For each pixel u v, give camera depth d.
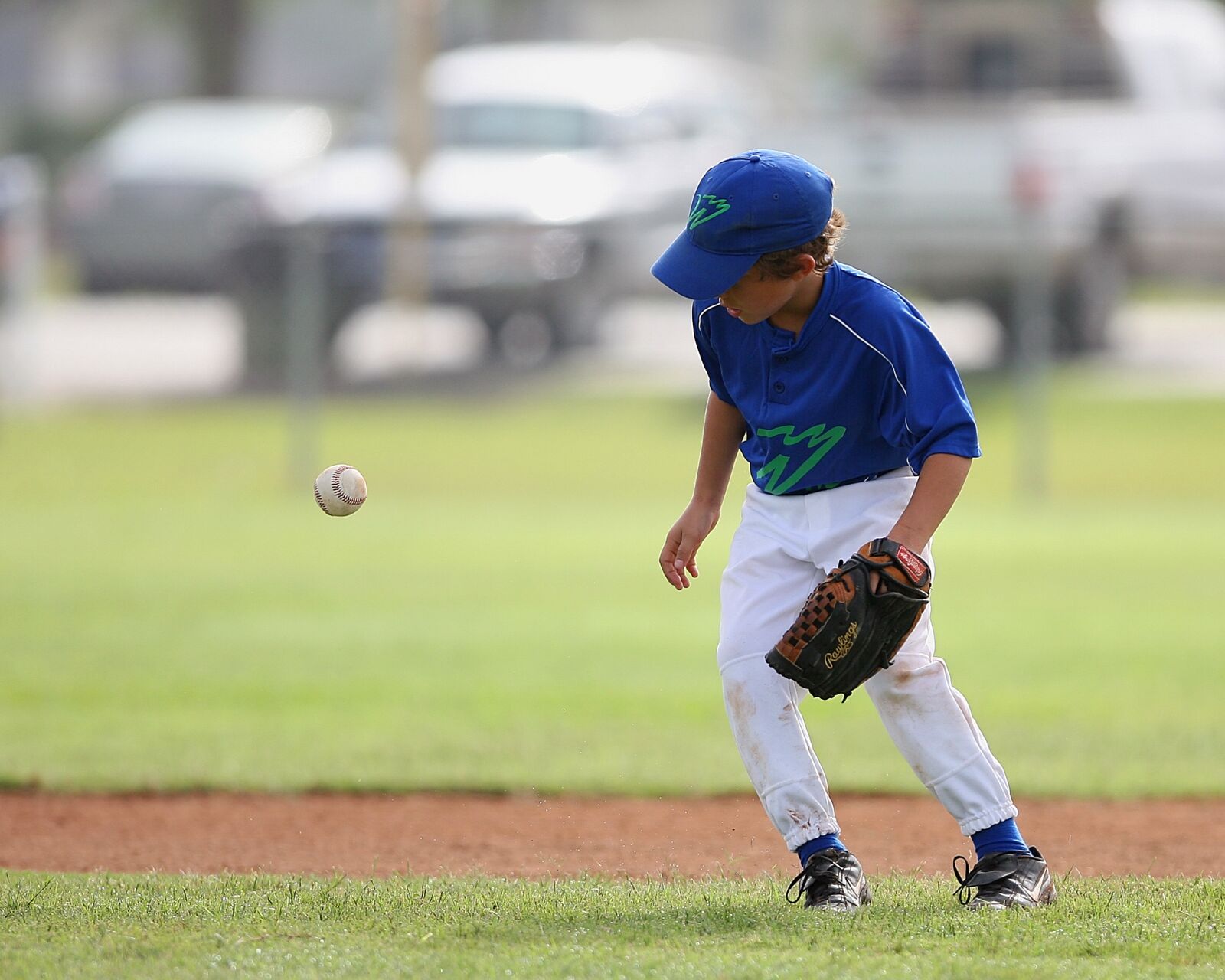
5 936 12.44
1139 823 18.56
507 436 50.22
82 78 173.88
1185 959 11.81
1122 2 57.38
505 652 27.92
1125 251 52.94
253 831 18.25
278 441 50.59
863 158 52.06
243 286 56.03
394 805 19.41
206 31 133.88
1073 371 53.22
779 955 11.80
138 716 23.55
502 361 55.94
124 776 20.23
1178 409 50.12
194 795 19.84
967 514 42.59
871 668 13.09
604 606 32.09
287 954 11.87
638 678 26.12
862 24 146.88
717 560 36.84
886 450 13.61
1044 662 26.94
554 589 33.72
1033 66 56.09
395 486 45.78
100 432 51.84
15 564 36.00
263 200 56.53
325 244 54.31
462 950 12.02
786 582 13.68
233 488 46.19
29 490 45.56
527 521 42.09
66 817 18.84
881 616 12.91
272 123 76.88
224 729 22.77
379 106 63.91
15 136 130.00
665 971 11.38
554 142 56.62
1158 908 13.48
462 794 19.92
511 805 19.45
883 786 20.06
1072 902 13.67
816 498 13.64
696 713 23.86
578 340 55.50
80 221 70.69
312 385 48.44
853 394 13.36
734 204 12.85
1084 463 46.47
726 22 154.25
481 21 145.75
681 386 53.81
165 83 173.25
